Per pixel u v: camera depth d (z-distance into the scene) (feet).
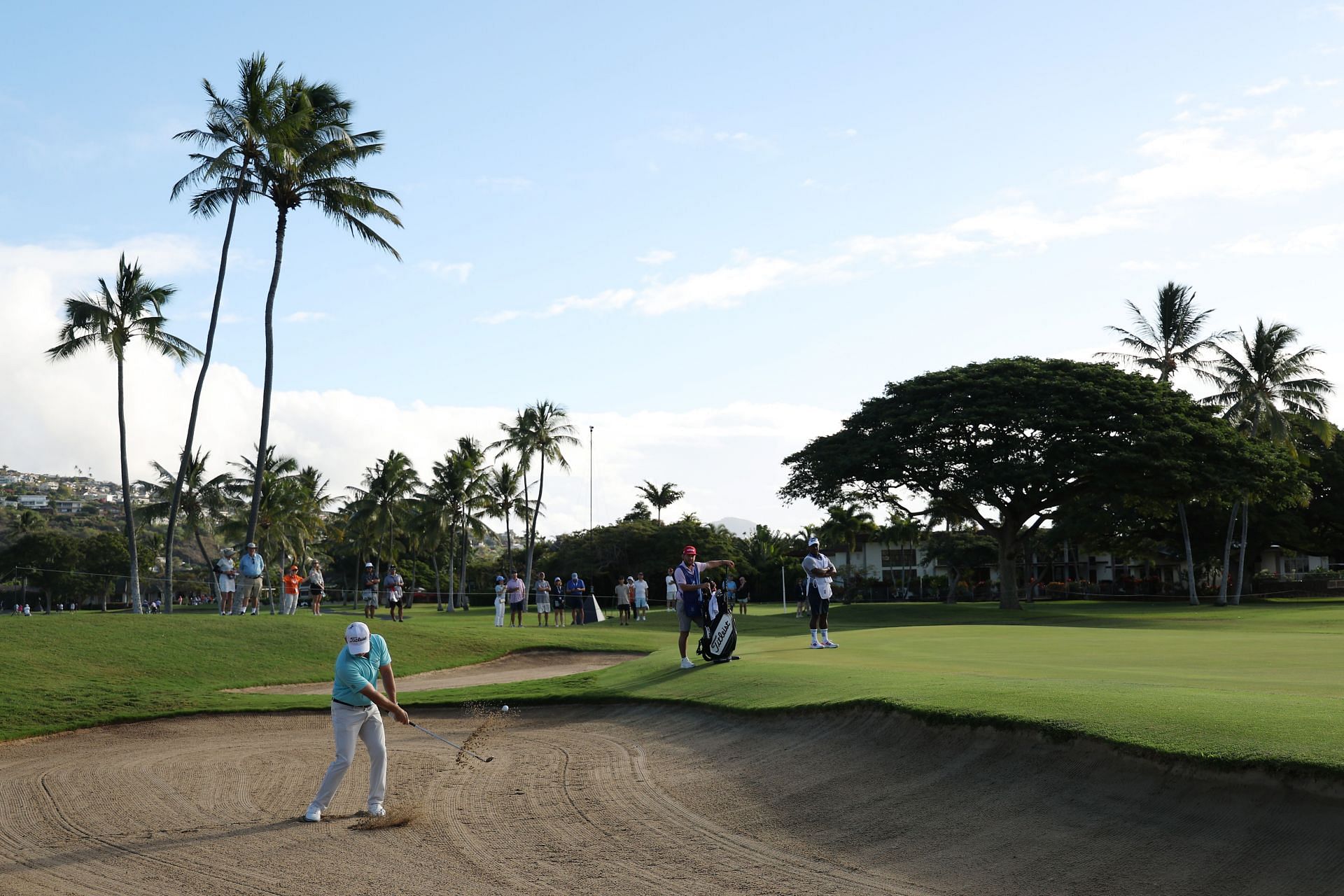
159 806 32.76
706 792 30.04
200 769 39.09
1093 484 152.76
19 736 48.47
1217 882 18.44
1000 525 173.37
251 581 96.99
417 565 331.36
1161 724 24.11
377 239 123.44
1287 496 170.30
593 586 284.41
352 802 31.96
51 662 63.21
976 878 20.71
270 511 250.98
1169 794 21.56
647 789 31.14
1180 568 266.77
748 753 33.47
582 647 82.07
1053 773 24.43
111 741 47.80
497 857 25.11
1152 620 135.74
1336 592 218.59
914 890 20.57
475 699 52.03
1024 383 156.56
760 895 21.11
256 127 117.70
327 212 122.93
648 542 279.69
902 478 159.63
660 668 54.08
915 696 32.22
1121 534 225.15
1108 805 22.26
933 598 279.49
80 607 305.53
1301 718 23.21
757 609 207.00
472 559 332.60
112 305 130.52
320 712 53.16
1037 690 30.60
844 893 20.76
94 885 24.29
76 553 301.63
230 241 121.60
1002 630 81.15
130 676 61.98
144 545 324.60
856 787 27.58
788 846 24.36
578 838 26.32
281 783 35.63
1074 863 20.42
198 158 117.29
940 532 281.13
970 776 26.00
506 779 34.09
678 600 51.13
